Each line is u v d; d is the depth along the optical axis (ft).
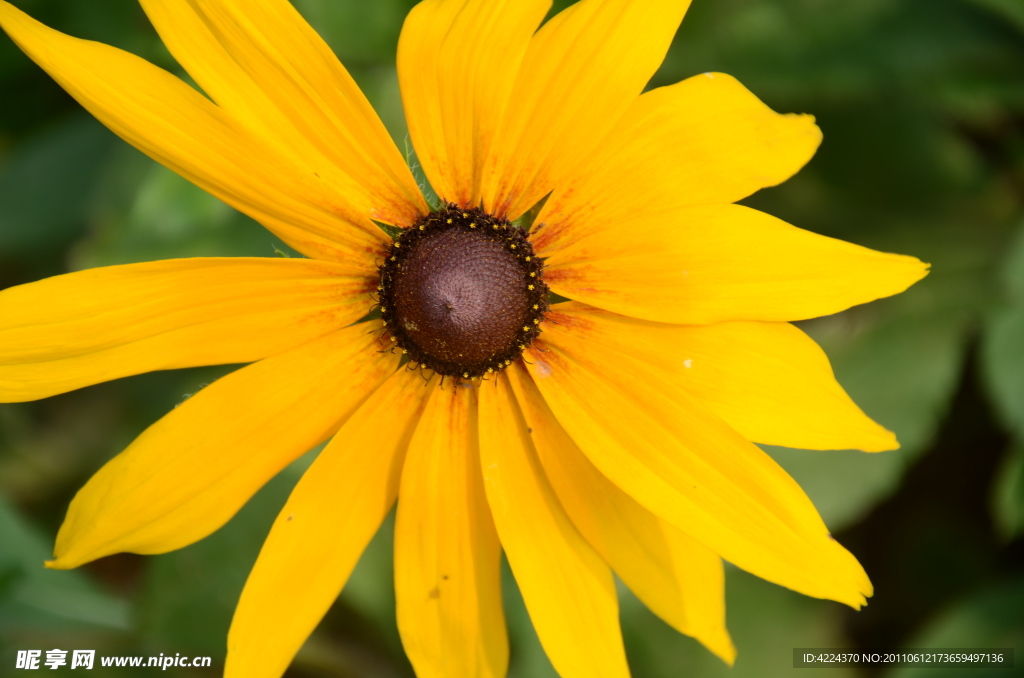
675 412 0.81
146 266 0.79
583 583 0.81
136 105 0.78
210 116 0.79
